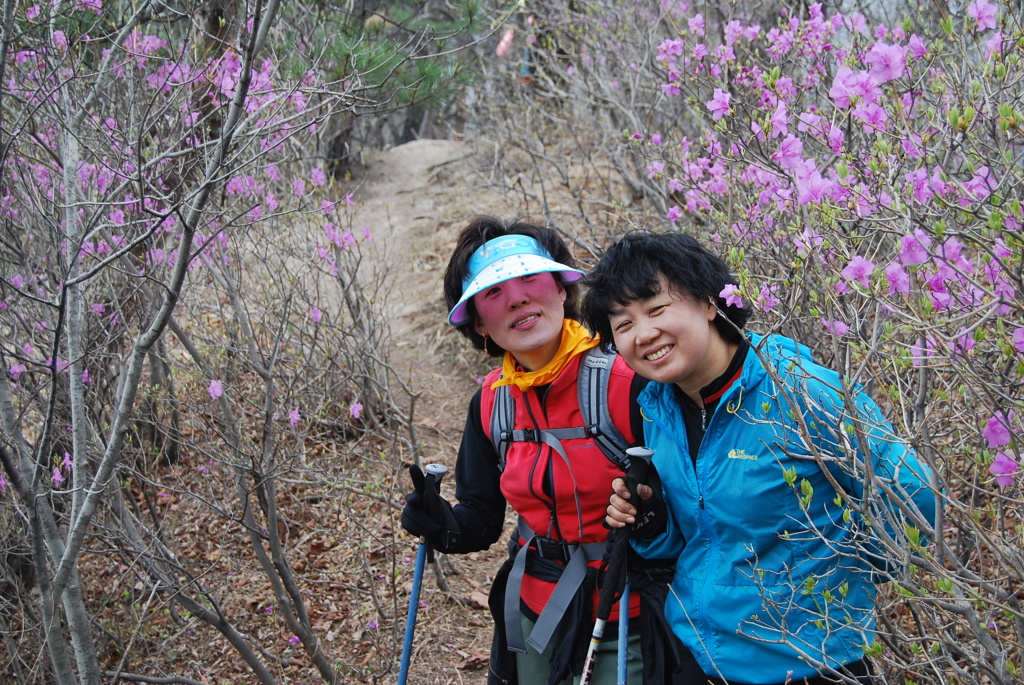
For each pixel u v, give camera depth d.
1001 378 1.85
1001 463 1.68
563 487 2.19
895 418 2.00
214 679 3.35
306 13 3.55
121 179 2.90
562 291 2.33
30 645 3.07
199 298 4.80
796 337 2.82
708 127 3.72
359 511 4.38
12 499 2.70
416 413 5.44
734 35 3.29
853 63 2.60
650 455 1.98
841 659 1.87
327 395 4.63
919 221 1.73
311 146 5.31
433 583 3.93
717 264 1.93
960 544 2.20
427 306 6.49
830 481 1.78
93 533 3.10
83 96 2.86
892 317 2.17
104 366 3.51
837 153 2.15
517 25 6.12
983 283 1.88
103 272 3.16
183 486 4.14
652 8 5.85
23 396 2.99
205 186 1.98
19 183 2.77
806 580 1.76
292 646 3.55
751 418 1.88
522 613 2.32
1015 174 1.95
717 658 1.92
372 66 3.04
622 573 2.04
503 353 2.47
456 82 3.45
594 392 2.15
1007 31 2.16
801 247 2.00
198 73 2.67
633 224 4.84
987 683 2.05
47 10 2.36
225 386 3.66
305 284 5.15
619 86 5.89
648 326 1.87
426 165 9.07
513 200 6.64
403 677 2.48
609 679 2.17
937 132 2.26
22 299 2.84
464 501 2.47
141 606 3.49
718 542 1.95
